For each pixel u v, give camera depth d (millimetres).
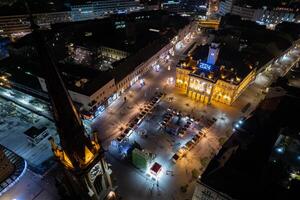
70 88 90188
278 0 193000
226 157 55344
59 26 149625
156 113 96875
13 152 72875
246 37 140875
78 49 139000
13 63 114062
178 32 149625
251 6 189500
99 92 91562
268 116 66938
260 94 106438
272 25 180625
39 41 22969
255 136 60906
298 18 167375
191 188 67938
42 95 94062
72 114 28484
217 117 94375
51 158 75375
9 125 89312
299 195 44281
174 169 73500
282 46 129625
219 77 96438
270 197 45250
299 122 62000
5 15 161625
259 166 51781
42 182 68188
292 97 70312
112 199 45844
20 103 100062
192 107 100000
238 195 46656
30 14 22047
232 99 98750
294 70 123688
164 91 110625
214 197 49812
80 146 31219
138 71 117312
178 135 85875
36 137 79875
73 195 43250
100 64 132750
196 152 79250
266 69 121000
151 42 131500
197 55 110062
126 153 76438
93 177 36188
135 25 143875
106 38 143375
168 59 139250
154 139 84625
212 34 154875
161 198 65438
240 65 100500
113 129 88625
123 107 100000
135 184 68938
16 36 171125
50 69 24516
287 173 51500
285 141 57969
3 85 105312
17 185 67312
